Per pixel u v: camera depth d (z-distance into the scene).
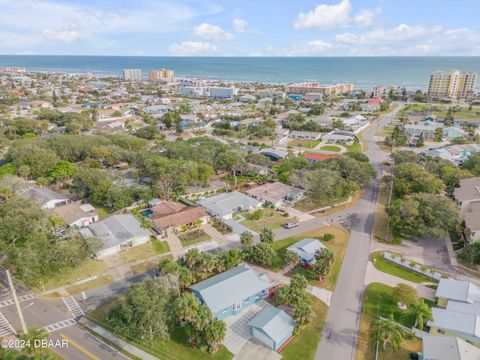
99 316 50.09
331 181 84.69
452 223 67.94
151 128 160.12
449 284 54.47
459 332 45.12
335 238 72.94
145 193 89.12
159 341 44.62
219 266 58.69
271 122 182.12
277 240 71.88
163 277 49.69
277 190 95.06
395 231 75.94
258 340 46.06
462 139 152.00
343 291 56.03
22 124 155.38
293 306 49.66
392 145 149.62
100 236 68.38
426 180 88.12
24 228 60.97
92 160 114.56
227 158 106.81
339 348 44.84
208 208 84.06
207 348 42.84
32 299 53.62
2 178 86.94
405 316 50.06
